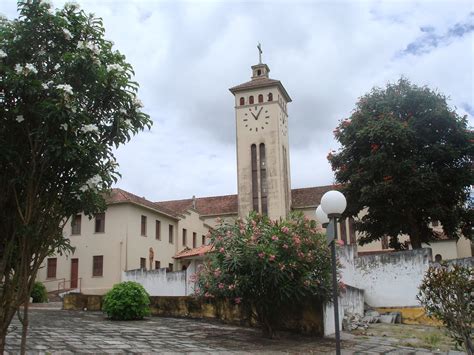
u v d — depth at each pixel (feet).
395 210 76.43
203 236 155.53
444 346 41.32
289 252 42.11
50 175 18.93
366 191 75.05
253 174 160.86
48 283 117.60
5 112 18.15
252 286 41.91
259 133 162.61
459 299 30.19
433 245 128.16
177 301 62.28
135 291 58.59
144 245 121.60
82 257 117.19
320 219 38.58
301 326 47.78
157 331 46.80
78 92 19.25
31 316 58.29
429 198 74.74
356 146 82.48
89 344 36.70
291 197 164.04
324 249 43.98
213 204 169.58
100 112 20.59
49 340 37.63
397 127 75.05
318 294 42.96
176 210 163.73
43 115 17.56
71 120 17.92
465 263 56.39
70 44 19.76
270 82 163.94
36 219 18.53
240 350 37.45
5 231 18.74
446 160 77.71
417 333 48.37
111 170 20.44
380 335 47.39
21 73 17.58
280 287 41.27
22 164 18.43
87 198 19.66
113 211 117.29
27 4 18.86
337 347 29.01
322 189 163.43
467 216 79.56
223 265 42.55
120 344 37.42
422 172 74.18
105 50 20.54
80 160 18.07
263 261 40.50
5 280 18.25
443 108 77.41
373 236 83.61
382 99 83.25
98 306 70.90
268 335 44.60
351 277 63.87
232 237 43.14
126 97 20.53
